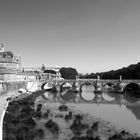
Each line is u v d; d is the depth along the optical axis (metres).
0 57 185.62
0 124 46.88
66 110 83.56
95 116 73.75
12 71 149.50
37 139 46.03
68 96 138.38
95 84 158.88
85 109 89.31
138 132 55.25
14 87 119.38
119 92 150.62
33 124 56.44
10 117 58.59
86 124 60.03
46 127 55.34
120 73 197.38
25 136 45.38
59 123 60.66
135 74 172.12
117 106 99.62
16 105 77.38
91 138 46.59
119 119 70.31
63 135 49.28
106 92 159.50
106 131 54.31
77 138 46.25
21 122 55.84
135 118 72.38
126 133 52.66
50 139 46.25
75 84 164.75
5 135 43.47
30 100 97.06
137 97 132.88
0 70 142.38
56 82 168.38
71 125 58.12
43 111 77.88
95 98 128.75
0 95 93.62
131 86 171.38
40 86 170.25
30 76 187.38
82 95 144.25
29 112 70.19
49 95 141.62
